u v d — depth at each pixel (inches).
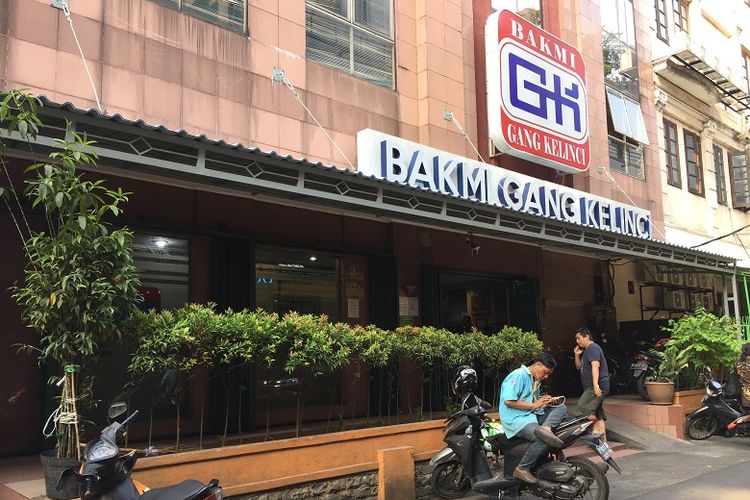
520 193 423.5
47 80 262.5
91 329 190.2
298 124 351.9
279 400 330.6
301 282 358.3
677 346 442.3
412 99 421.7
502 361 316.2
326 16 381.4
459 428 255.4
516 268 489.4
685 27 769.6
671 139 710.5
